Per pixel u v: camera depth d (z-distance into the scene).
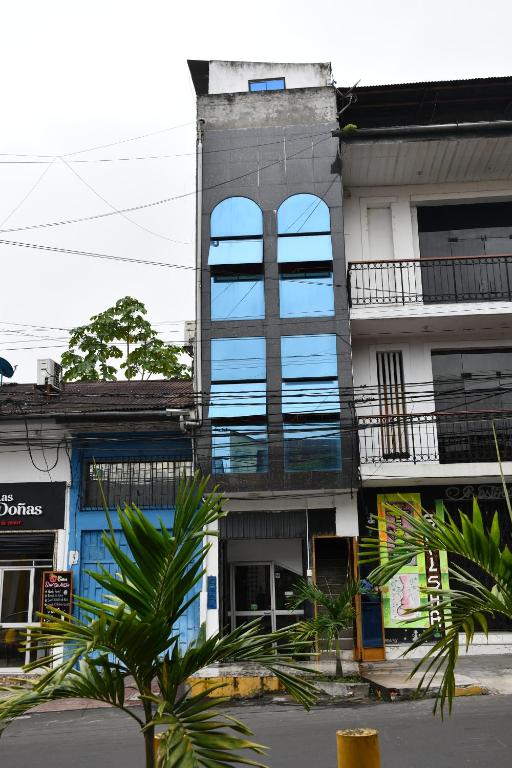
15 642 15.73
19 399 18.38
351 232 18.02
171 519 16.14
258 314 16.62
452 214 18.20
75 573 15.91
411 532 4.74
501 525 16.02
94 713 11.20
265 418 16.08
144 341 25.03
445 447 16.64
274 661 3.98
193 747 3.21
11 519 16.33
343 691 11.66
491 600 4.32
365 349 17.44
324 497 15.89
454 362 17.38
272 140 17.52
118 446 16.59
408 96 17.94
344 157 17.16
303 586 13.35
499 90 17.66
